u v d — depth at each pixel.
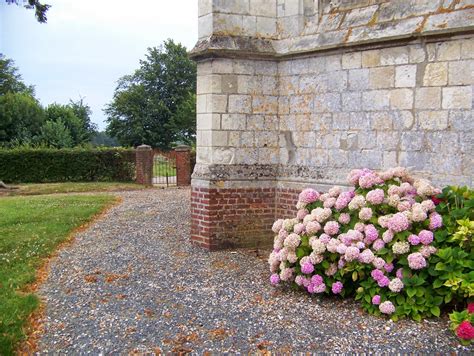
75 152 24.09
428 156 6.82
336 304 5.83
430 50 6.74
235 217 8.55
